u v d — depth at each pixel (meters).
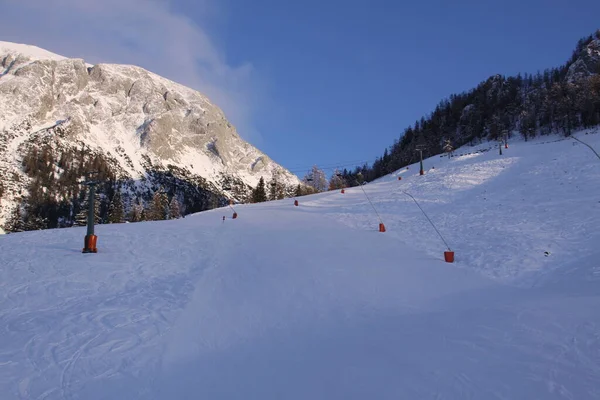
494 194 20.58
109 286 10.96
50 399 5.52
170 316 8.73
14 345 7.16
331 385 5.57
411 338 6.92
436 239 14.82
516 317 7.26
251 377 6.04
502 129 86.69
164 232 18.25
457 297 9.18
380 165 110.88
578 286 8.78
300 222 20.89
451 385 5.24
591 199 15.55
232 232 18.31
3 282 11.12
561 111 73.31
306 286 10.48
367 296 9.59
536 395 4.82
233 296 9.99
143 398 5.58
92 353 6.89
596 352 5.61
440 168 35.19
